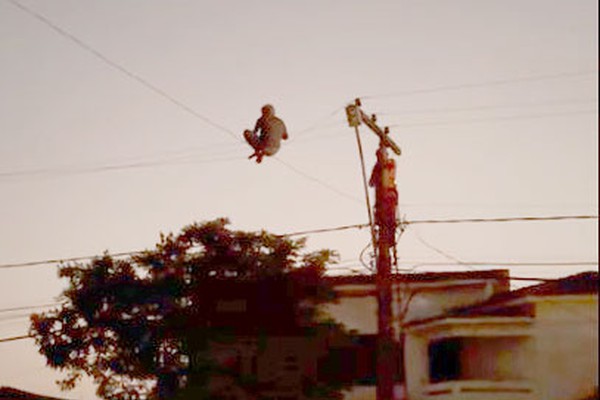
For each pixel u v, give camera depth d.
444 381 21.08
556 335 20.61
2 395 22.48
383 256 17.84
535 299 20.77
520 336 20.88
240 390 23.00
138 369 23.69
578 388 20.17
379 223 18.20
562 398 20.17
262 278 23.56
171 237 24.72
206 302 23.78
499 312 21.16
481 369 21.11
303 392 22.78
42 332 23.94
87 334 23.98
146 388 23.78
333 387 22.75
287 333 23.30
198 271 23.94
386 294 17.45
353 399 22.61
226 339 23.42
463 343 21.50
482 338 21.33
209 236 24.38
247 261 23.91
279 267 23.72
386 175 18.94
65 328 23.98
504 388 20.48
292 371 23.00
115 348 23.98
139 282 23.91
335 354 23.05
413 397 20.98
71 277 24.34
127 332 23.77
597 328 20.47
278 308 23.44
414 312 22.31
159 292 23.83
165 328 23.78
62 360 23.77
